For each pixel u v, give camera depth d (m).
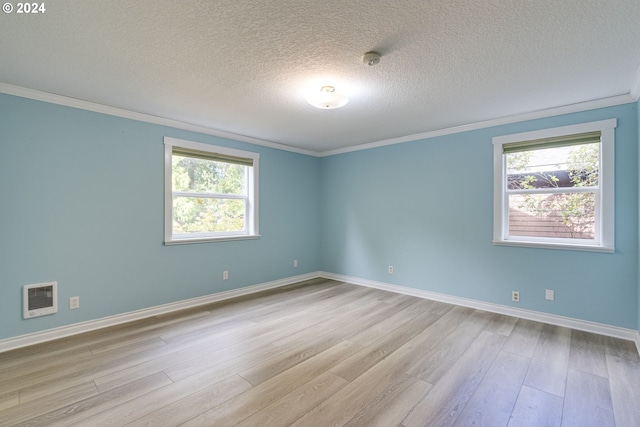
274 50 2.00
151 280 3.41
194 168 3.87
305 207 5.20
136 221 3.30
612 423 1.69
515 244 3.35
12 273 2.59
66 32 1.77
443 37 1.85
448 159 3.87
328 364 2.32
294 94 2.73
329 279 5.23
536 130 3.22
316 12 1.61
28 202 2.67
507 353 2.49
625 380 2.10
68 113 2.87
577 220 3.10
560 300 3.11
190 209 3.83
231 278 4.16
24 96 2.63
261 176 4.53
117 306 3.17
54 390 1.97
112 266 3.14
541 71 2.29
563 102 2.93
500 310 3.47
